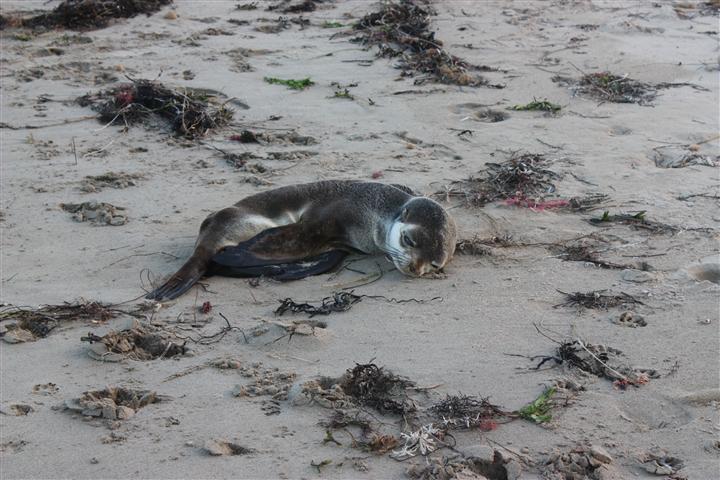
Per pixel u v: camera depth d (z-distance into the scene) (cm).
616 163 1224
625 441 634
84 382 712
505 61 1684
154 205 1080
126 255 952
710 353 752
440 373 724
